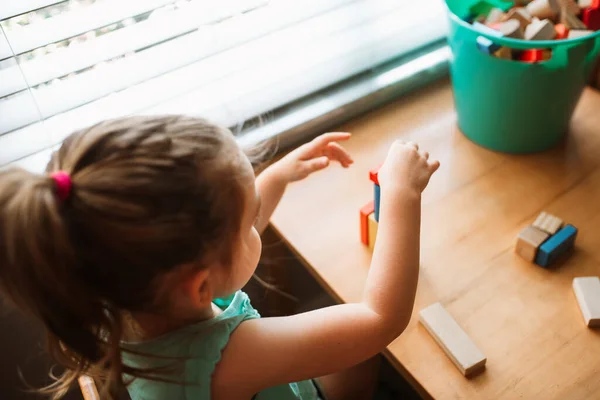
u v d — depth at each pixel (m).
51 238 0.45
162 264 0.50
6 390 0.98
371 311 0.63
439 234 0.82
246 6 0.88
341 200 0.89
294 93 1.01
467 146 0.95
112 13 0.79
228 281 0.59
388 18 1.04
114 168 0.47
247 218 0.57
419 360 0.68
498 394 0.65
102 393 0.67
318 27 0.97
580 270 0.76
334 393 0.88
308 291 1.25
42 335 0.93
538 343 0.69
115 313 0.52
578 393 0.64
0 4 0.72
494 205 0.85
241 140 0.96
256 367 0.59
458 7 0.93
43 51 0.78
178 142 0.50
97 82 0.82
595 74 1.01
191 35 0.86
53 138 0.83
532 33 0.85
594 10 0.89
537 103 0.84
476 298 0.74
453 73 0.90
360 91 1.03
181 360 0.58
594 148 0.93
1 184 0.47
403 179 0.68
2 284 0.50
